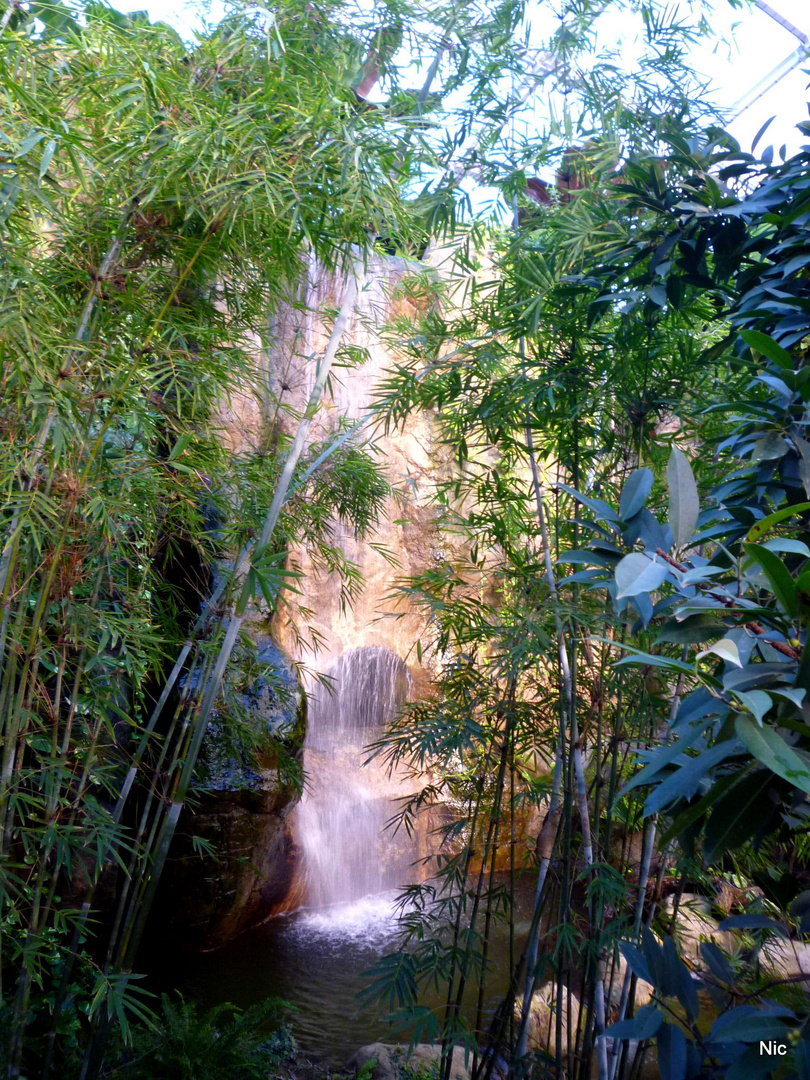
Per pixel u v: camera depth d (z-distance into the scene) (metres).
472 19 2.24
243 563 2.68
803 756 0.77
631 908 2.12
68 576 1.87
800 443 1.15
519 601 2.38
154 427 1.98
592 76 2.28
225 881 3.87
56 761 1.88
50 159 1.38
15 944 1.91
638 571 0.90
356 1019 3.37
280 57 1.79
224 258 1.95
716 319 2.01
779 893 1.11
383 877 5.00
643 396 2.38
